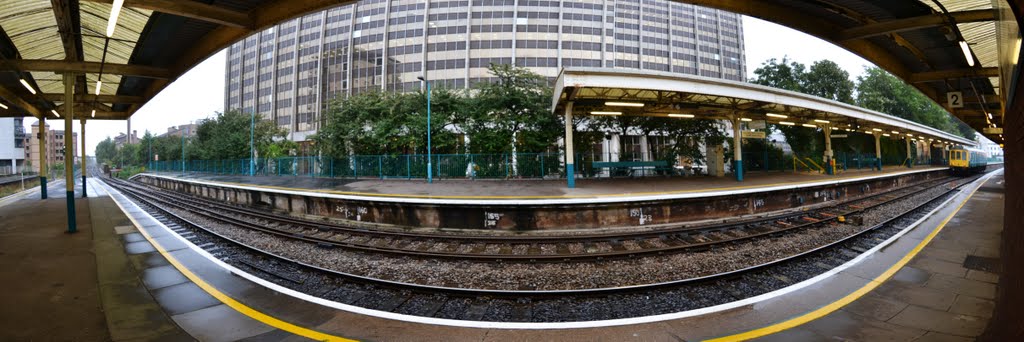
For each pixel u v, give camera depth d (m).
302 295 5.07
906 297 4.80
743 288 5.85
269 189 17.34
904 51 11.16
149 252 7.45
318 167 26.14
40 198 20.33
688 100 15.30
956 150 34.78
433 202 11.52
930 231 8.75
